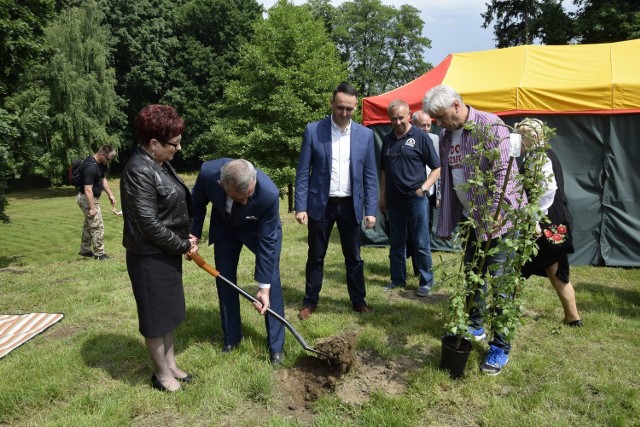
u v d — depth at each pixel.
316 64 12.93
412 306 4.47
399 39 40.31
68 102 27.86
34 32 11.05
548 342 3.62
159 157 2.76
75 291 5.29
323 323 4.02
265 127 13.03
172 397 2.94
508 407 2.78
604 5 18.81
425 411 2.78
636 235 5.98
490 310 3.12
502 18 28.95
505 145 3.05
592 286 5.14
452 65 7.12
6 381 3.15
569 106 6.00
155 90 34.28
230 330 3.53
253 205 3.14
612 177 6.02
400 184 4.67
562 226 3.55
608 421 2.65
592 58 6.48
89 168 7.29
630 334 3.75
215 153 13.94
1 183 9.84
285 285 5.22
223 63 34.25
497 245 3.14
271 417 2.73
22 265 7.36
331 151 4.00
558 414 2.73
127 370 3.34
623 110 5.83
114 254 8.52
